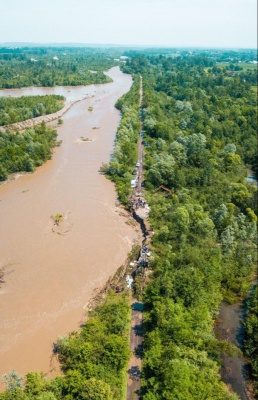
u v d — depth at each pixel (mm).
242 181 139000
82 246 101312
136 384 62688
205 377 60688
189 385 56594
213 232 101375
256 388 65000
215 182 130500
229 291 87812
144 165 150500
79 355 64938
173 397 54719
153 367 62031
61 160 159625
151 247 99125
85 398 55875
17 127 191375
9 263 93750
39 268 92438
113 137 188625
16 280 88438
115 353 63750
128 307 78000
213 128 187625
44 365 67875
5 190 132625
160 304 73000
